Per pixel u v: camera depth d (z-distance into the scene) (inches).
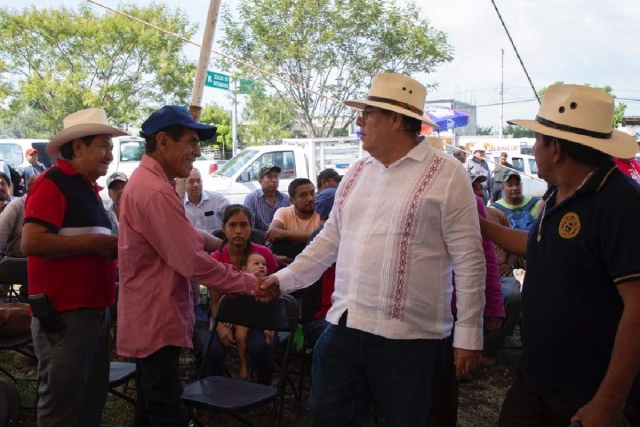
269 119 832.9
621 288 81.3
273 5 735.1
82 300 123.6
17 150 554.9
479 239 103.9
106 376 134.6
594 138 85.4
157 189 114.6
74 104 816.9
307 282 122.6
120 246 119.0
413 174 104.6
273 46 742.5
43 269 121.8
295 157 497.7
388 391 105.1
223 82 419.5
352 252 108.1
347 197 111.8
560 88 90.5
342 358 109.1
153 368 118.8
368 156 114.0
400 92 105.4
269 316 151.1
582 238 84.4
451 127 626.8
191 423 164.2
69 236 120.8
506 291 210.7
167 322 117.6
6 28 804.0
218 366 167.9
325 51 749.3
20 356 217.0
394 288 103.2
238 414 141.0
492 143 825.5
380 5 740.7
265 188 274.8
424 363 105.0
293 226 226.4
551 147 88.6
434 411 140.6
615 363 80.1
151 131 117.7
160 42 839.1
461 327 103.0
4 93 818.8
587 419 80.9
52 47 830.5
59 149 126.0
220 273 119.2
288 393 185.2
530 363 92.7
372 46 758.5
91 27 820.6
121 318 120.4
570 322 86.5
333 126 786.2
